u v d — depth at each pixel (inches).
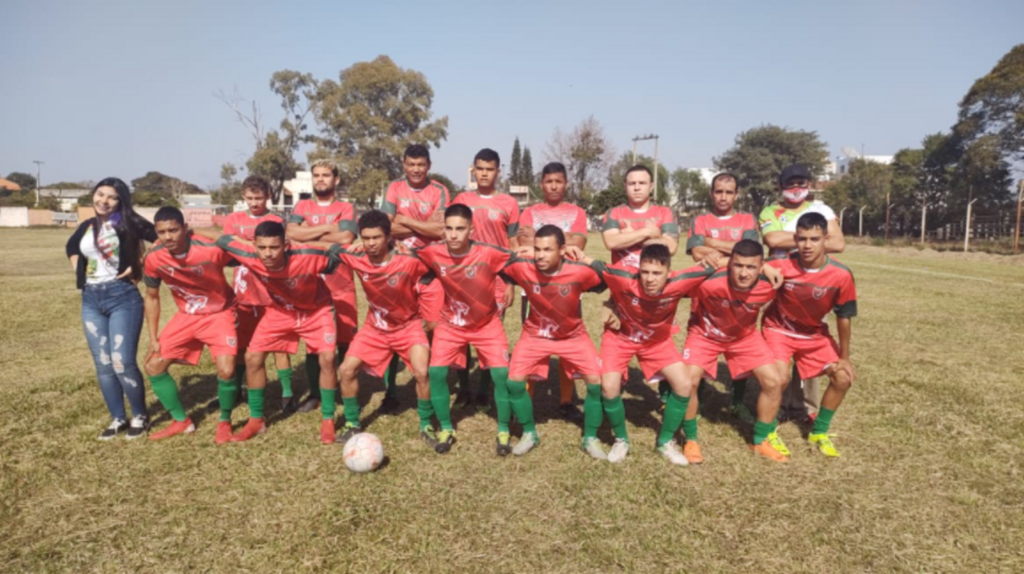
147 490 161.5
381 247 181.6
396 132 2059.5
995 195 1387.8
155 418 215.8
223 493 159.6
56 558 132.0
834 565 131.5
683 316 448.8
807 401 218.1
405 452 187.6
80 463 177.3
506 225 238.8
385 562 130.6
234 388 199.8
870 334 367.6
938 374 275.4
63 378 260.4
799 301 189.3
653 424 217.8
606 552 134.6
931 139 1683.1
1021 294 549.3
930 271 788.0
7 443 189.8
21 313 415.8
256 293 218.1
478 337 193.3
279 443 193.8
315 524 144.6
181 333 197.5
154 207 2165.4
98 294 193.5
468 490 162.1
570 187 2282.2
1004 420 215.6
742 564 131.6
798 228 182.1
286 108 1955.0
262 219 268.8
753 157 2477.9
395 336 197.9
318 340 197.3
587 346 189.9
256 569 128.3
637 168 221.0
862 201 1676.9
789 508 154.3
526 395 187.2
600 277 185.3
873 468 178.4
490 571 127.9
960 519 149.9
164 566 129.5
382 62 1977.1
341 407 233.6
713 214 227.8
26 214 2086.6
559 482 167.2
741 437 204.5
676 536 141.3
